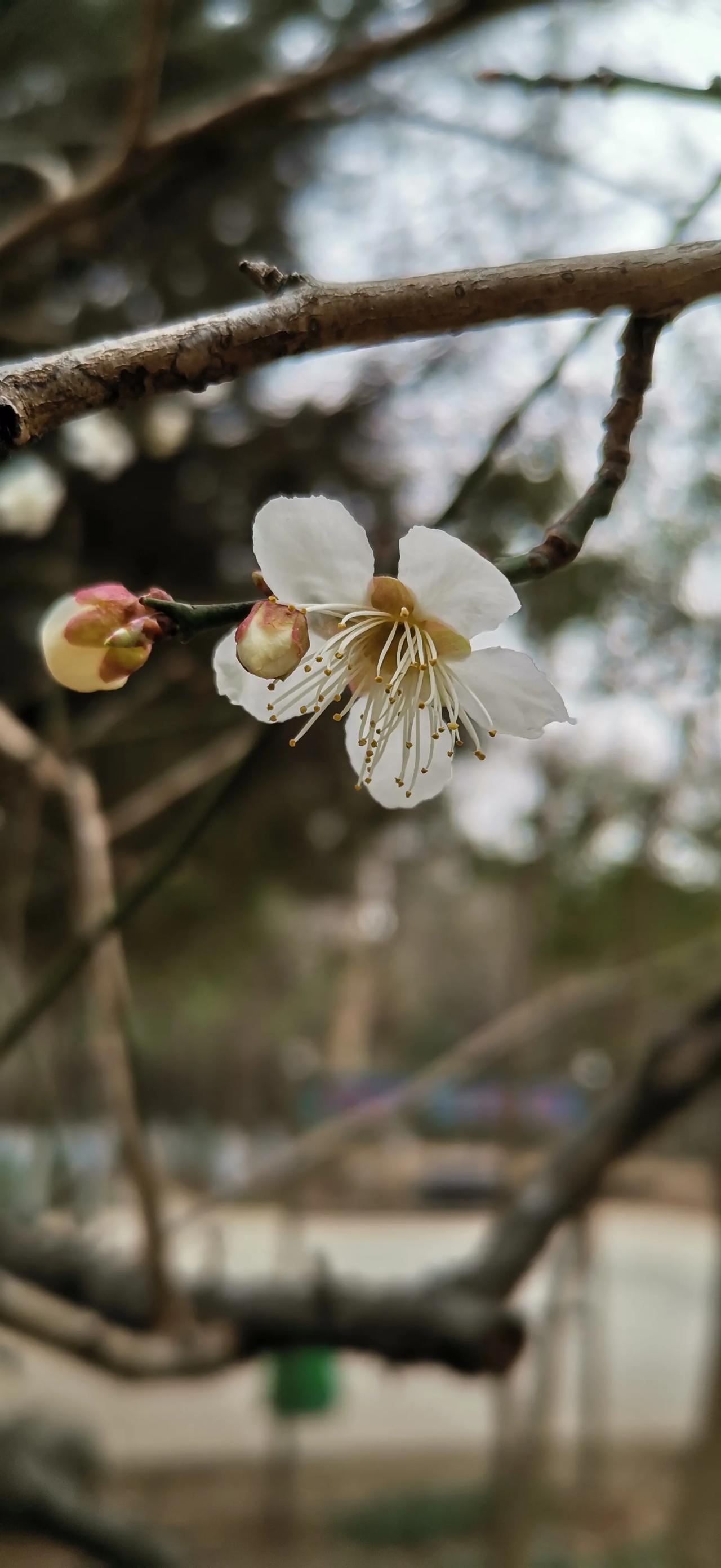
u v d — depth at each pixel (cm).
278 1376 97
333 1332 31
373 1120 40
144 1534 36
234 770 23
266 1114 216
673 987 65
